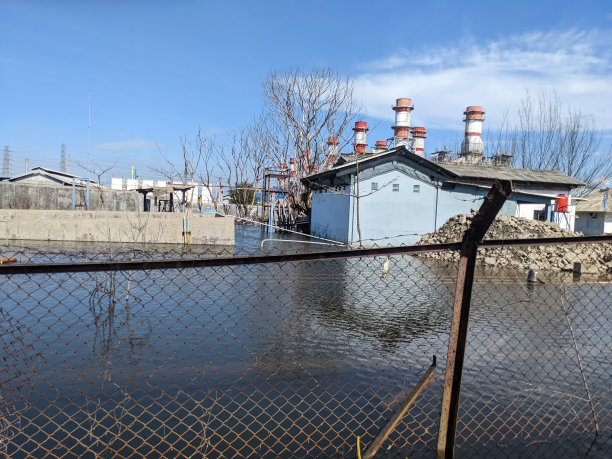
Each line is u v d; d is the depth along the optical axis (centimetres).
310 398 504
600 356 656
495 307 948
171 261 255
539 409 473
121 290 1001
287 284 1116
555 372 586
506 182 256
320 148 3609
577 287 1208
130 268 249
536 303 995
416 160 2425
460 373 299
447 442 305
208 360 616
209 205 3750
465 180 2481
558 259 1702
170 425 434
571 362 627
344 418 455
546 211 2481
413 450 385
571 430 424
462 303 296
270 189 3697
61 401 476
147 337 703
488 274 1484
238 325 780
